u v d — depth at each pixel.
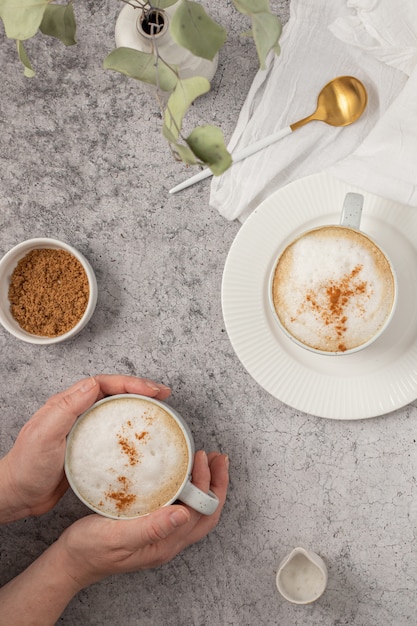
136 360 0.78
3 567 0.79
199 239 0.77
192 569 0.77
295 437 0.76
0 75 0.79
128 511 0.71
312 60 0.74
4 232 0.79
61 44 0.78
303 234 0.67
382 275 0.66
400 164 0.70
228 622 0.77
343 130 0.73
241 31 0.76
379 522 0.75
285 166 0.74
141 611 0.78
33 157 0.79
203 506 0.70
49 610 0.73
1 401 0.79
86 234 0.78
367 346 0.66
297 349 0.72
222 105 0.76
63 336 0.74
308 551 0.74
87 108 0.78
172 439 0.71
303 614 0.76
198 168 0.76
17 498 0.73
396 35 0.71
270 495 0.76
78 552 0.71
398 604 0.75
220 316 0.77
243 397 0.77
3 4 0.54
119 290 0.78
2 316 0.75
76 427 0.71
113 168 0.78
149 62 0.59
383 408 0.71
